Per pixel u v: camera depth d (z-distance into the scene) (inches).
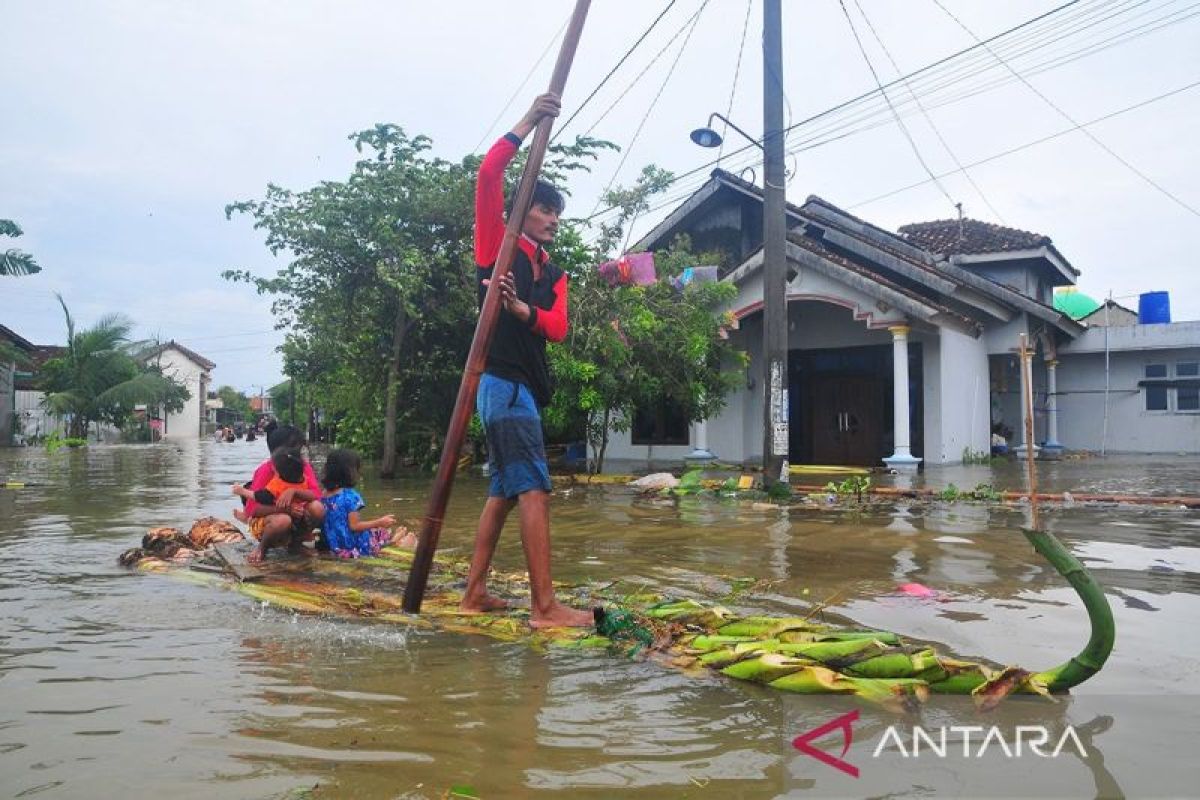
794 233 617.9
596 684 108.2
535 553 141.7
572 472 542.9
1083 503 327.6
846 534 244.2
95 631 136.3
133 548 229.9
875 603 150.9
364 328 584.1
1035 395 825.5
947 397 605.9
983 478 472.1
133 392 1476.4
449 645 127.6
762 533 249.4
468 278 555.8
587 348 467.2
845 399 658.8
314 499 217.8
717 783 79.0
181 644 127.9
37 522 299.0
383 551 223.0
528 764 83.0
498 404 148.4
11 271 840.3
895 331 550.9
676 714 97.1
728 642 117.8
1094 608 99.0
